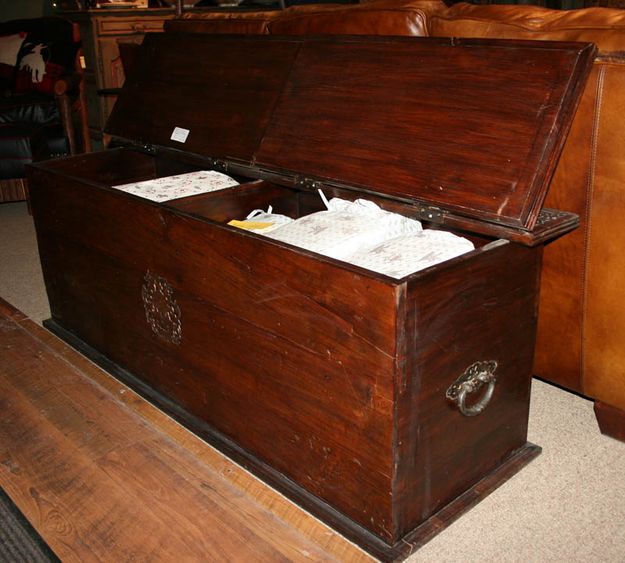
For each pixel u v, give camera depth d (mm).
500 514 1356
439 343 1182
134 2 4105
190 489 1423
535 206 1191
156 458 1527
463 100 1346
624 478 1449
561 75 1232
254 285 1324
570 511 1358
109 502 1391
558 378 1594
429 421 1226
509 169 1237
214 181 1874
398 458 1186
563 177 1402
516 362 1405
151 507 1374
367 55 1556
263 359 1377
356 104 1525
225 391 1522
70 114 3502
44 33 3801
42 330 2195
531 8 1441
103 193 1680
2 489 1441
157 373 1751
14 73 3770
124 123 2152
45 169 1929
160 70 2127
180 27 2248
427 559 1250
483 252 1201
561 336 1534
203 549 1263
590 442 1575
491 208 1233
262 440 1469
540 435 1607
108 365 1927
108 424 1658
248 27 2010
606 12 1316
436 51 1431
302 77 1676
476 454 1386
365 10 1666
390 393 1132
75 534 1310
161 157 2133
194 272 1467
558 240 1454
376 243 1418
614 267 1378
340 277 1142
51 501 1400
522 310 1361
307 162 1564
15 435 1625
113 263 1754
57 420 1680
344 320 1165
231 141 1777
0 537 1308
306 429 1338
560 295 1498
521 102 1263
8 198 3447
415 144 1386
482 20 1456
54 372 1908
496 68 1323
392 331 1088
